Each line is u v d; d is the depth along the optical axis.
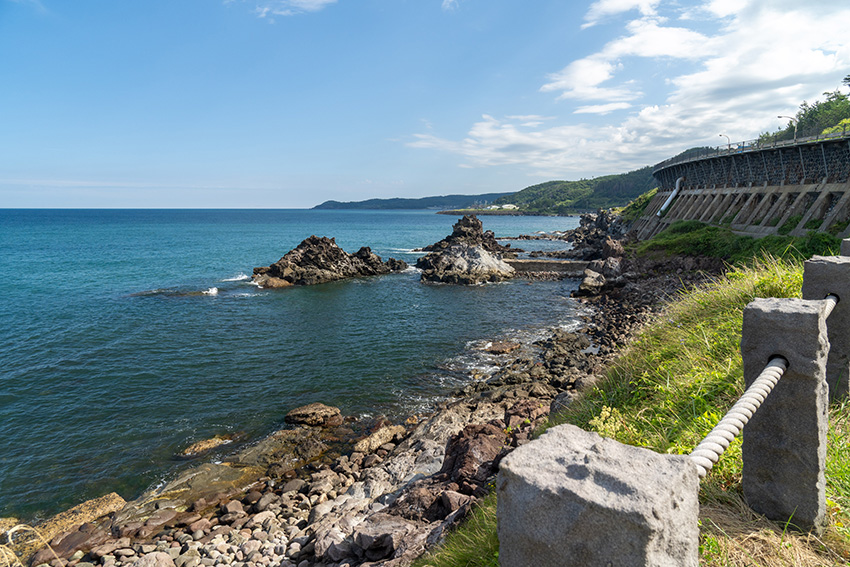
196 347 26.39
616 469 1.70
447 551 5.25
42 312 34.59
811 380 2.96
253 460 15.08
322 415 17.42
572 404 8.89
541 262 56.75
